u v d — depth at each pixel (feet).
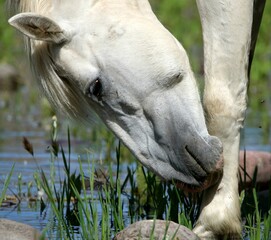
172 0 108.27
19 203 36.86
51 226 31.40
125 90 29.07
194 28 94.94
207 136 29.12
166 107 29.04
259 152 40.29
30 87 74.49
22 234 28.02
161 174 29.55
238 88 30.42
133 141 29.68
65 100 30.04
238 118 30.40
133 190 35.99
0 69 78.79
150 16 29.91
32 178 40.93
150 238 26.61
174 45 29.27
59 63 29.40
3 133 54.03
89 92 29.30
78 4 29.40
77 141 50.80
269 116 60.54
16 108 66.08
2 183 40.04
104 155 46.24
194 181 29.25
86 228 31.17
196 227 30.27
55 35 29.04
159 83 28.94
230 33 30.09
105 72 29.01
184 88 29.19
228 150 30.35
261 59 84.94
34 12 29.27
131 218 33.19
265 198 37.32
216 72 30.37
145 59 28.84
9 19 28.89
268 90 73.77
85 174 41.34
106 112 29.78
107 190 33.88
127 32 28.96
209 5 30.17
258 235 28.43
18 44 88.53
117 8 29.43
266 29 92.32
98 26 29.12
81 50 29.19
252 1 30.32
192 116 29.07
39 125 57.57
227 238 30.22
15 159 45.37
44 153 47.09
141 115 29.35
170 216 32.50
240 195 33.91
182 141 28.94
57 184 39.70
